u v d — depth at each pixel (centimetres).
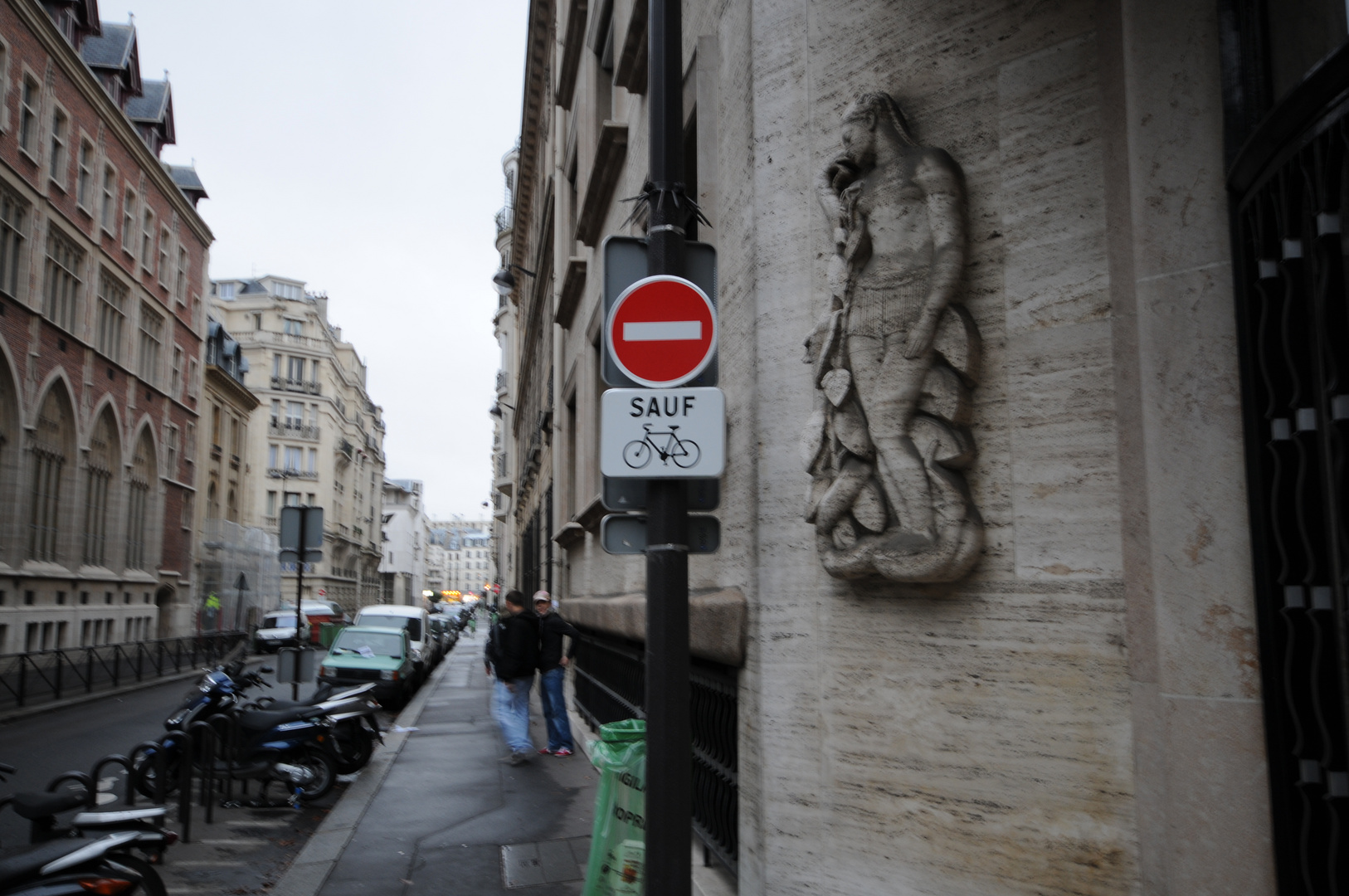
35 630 3059
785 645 470
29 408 3047
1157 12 360
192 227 4738
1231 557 327
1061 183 399
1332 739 284
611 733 509
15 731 1555
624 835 493
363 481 10888
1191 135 348
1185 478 339
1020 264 405
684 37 708
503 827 767
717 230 602
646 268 421
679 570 375
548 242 2214
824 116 488
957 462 404
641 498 395
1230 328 334
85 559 3578
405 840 733
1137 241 360
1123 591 370
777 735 464
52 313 3266
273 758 904
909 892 407
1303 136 288
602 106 1385
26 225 3031
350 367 10306
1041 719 383
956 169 420
